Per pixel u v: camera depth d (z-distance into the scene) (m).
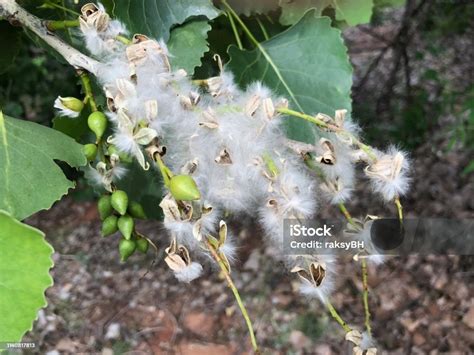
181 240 0.15
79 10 0.22
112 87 0.16
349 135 0.16
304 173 0.17
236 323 0.78
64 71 0.81
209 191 0.16
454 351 0.71
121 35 0.18
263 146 0.16
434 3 0.72
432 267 0.77
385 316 0.74
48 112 0.86
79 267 0.89
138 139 0.15
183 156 0.16
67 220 0.96
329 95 0.21
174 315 0.81
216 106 0.17
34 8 0.22
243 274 0.82
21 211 0.16
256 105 0.16
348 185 0.17
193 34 0.20
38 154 0.16
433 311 0.74
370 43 0.96
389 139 0.79
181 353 0.77
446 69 0.86
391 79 0.81
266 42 0.22
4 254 0.13
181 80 0.16
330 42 0.22
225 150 0.16
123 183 0.22
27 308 0.13
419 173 0.84
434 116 0.81
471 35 0.82
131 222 0.18
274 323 0.77
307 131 0.20
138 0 0.20
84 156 0.17
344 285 0.77
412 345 0.72
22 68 0.83
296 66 0.22
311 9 0.22
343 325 0.16
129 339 0.80
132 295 0.84
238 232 0.85
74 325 0.82
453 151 0.86
